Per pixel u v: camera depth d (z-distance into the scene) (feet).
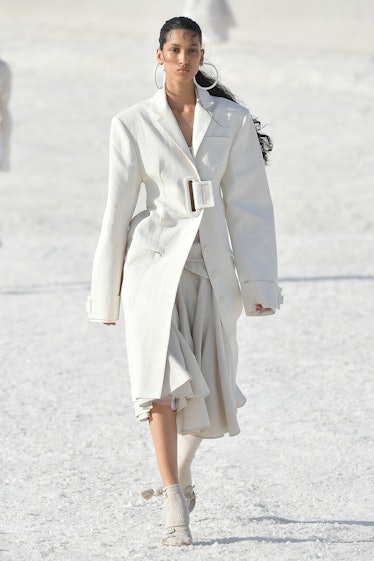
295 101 248.32
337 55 296.92
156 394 37.42
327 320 83.92
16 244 129.08
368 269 109.81
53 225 153.69
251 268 39.50
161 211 39.29
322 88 261.44
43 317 85.51
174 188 39.14
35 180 187.83
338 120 230.68
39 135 221.87
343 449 51.52
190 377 37.37
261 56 290.15
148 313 38.27
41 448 51.96
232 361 39.78
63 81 273.13
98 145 215.72
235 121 39.65
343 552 35.19
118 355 72.64
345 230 153.38
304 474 47.65
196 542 37.47
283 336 78.18
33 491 45.57
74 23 442.09
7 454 51.01
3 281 102.42
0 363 69.97
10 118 100.17
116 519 41.39
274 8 490.90
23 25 381.19
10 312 87.45
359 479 46.80
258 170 39.88
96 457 50.62
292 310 88.17
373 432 54.44
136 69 285.84
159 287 38.40
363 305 90.07
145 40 324.39
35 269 109.60
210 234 39.17
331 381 64.95
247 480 46.91
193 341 38.83
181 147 38.93
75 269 109.91
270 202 40.14
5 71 98.27
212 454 51.19
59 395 62.08
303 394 61.98
